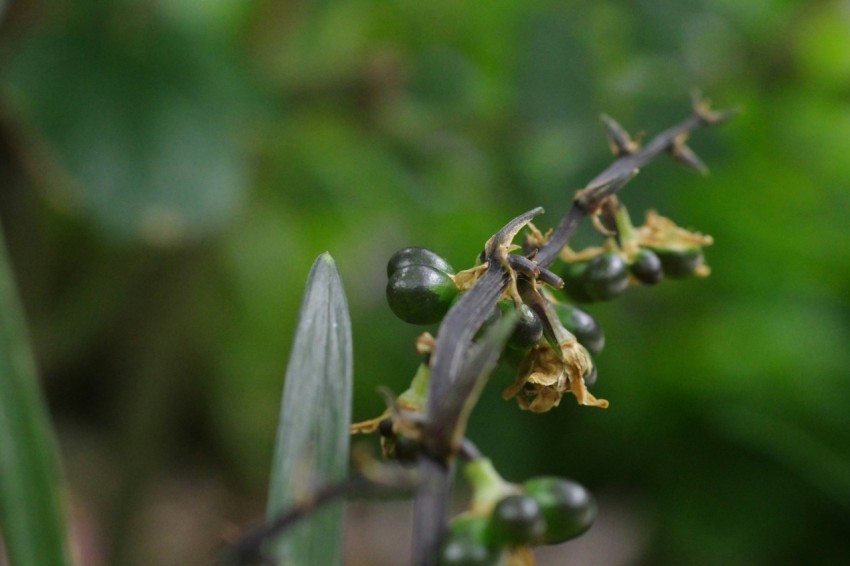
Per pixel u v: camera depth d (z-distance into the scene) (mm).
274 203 532
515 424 540
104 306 564
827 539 515
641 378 541
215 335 709
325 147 504
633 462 555
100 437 716
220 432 749
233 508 719
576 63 424
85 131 394
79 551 572
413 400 174
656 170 392
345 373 178
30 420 236
